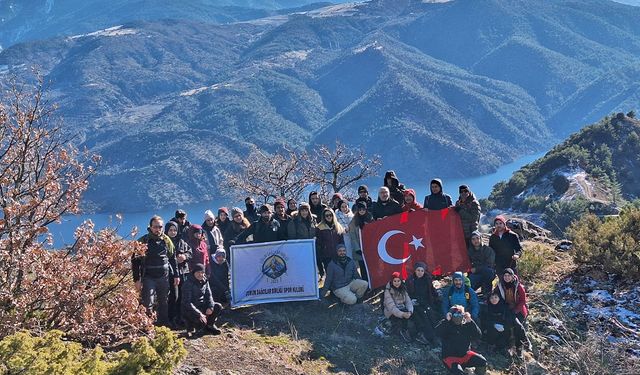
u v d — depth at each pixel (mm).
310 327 10414
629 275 11031
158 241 9266
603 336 9492
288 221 12039
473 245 11180
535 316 10484
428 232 11703
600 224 13703
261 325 10406
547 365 9219
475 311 9680
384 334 10141
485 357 9406
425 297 10273
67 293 7496
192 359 8312
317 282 11555
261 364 8516
